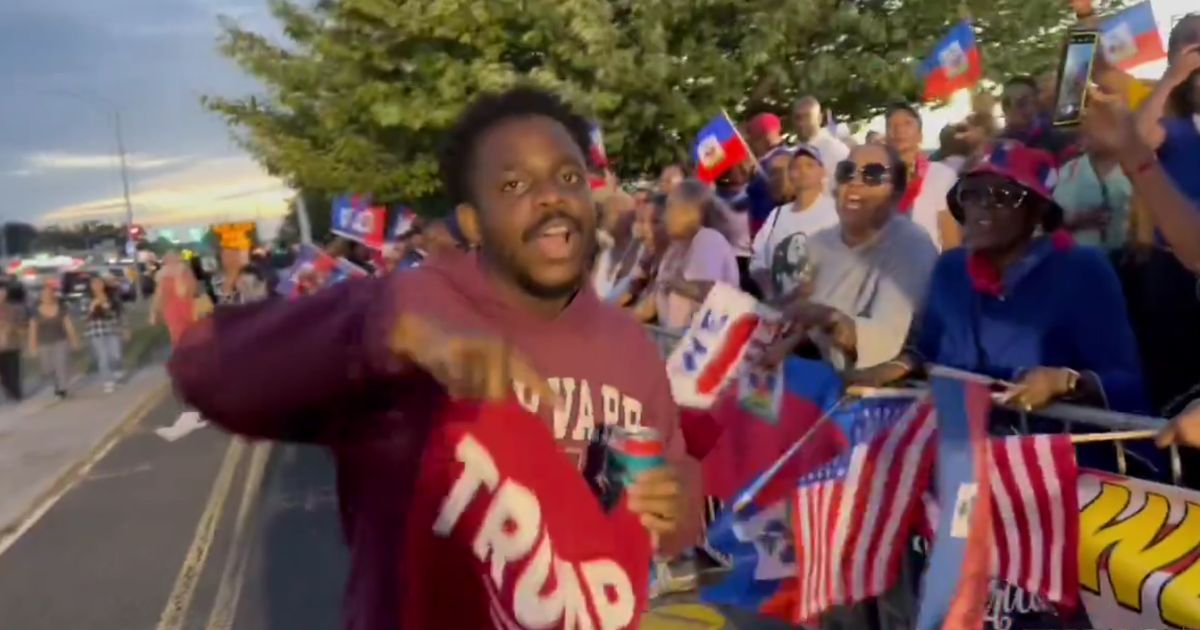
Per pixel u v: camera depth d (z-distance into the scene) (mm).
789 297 4641
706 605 4816
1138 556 2588
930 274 4117
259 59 18453
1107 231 4391
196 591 6699
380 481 1920
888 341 4113
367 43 16344
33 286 35469
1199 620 2428
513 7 14852
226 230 21234
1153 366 3881
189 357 1832
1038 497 2799
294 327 1842
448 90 15359
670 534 2148
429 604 1896
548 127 2033
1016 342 3424
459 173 2070
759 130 8625
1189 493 2525
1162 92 3523
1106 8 13250
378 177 17141
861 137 14102
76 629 6180
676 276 6164
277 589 6535
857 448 3346
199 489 9805
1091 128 3045
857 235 4348
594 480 2023
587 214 2023
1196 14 3561
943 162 6156
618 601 1933
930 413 3170
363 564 1938
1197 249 2957
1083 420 2939
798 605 3447
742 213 7320
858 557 3322
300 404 1839
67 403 17469
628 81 13914
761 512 3580
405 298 1868
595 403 2045
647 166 15031
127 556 7680
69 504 9672
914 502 3207
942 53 7207
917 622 3027
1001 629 2967
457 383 1728
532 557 1886
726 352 3873
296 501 8852
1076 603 2740
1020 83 5602
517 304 2031
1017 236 3420
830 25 14625
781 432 3721
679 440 2229
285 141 18031
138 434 13367
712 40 14648
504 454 1888
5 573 7516
